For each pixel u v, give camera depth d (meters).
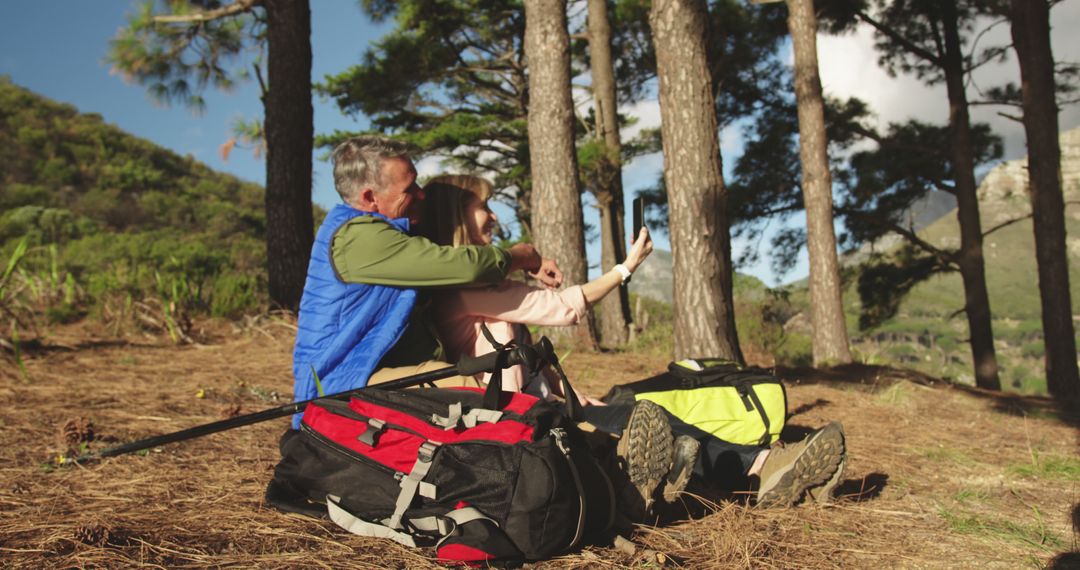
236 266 18.55
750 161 15.52
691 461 2.32
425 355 2.41
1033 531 2.57
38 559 1.95
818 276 10.88
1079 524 2.66
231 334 7.73
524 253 2.58
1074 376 11.13
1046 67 11.49
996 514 2.76
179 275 8.88
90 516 2.31
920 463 3.63
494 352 2.09
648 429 2.21
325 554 2.06
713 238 5.57
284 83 8.80
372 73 19.38
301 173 8.89
